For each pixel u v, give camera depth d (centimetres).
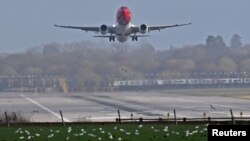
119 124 19962
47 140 14975
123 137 15362
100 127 18500
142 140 14800
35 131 17425
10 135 16312
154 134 15962
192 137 15200
